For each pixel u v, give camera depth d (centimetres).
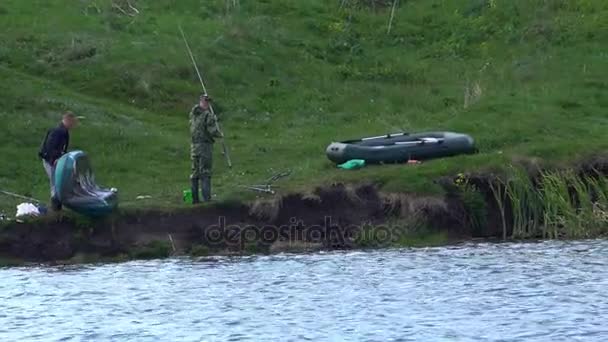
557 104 12588
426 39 15662
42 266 9219
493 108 12419
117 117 12244
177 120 12688
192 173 9844
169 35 14438
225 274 8625
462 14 16138
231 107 13062
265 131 12581
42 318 7306
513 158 10562
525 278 8194
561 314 7088
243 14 15612
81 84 13038
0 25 14100
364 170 10500
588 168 10619
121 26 14512
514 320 6962
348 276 8419
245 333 6800
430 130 11900
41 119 11812
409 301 7531
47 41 13788
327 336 6694
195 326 7000
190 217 9719
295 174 10619
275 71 14075
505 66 14438
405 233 9956
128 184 10769
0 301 7819
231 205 9812
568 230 10150
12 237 9362
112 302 7725
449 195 10188
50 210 9588
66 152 9631
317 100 13500
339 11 16075
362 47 15212
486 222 10219
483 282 8088
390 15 16200
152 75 13300
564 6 16088
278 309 7400
